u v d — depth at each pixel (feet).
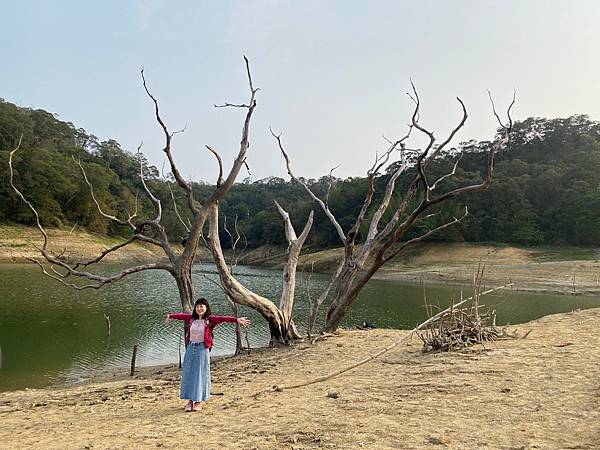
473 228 215.72
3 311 88.94
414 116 44.88
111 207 264.11
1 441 21.36
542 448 15.89
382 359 34.06
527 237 209.46
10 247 198.90
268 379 32.32
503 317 91.76
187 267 45.55
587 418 18.39
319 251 258.98
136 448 18.30
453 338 34.88
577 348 30.37
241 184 447.42
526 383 23.67
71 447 19.17
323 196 290.35
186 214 248.52
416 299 121.90
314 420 20.29
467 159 276.41
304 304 110.83
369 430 18.49
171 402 27.48
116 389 36.47
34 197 226.17
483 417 19.35
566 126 282.97
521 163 248.93
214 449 17.63
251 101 45.55
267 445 17.65
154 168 354.13
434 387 24.43
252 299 46.16
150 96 43.01
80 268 184.75
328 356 38.60
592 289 134.62
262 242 310.86
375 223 53.31
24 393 40.96
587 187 211.20
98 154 363.35
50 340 68.49
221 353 63.52
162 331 76.84
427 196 45.65
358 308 106.83
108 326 76.79
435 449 16.26
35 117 327.47
